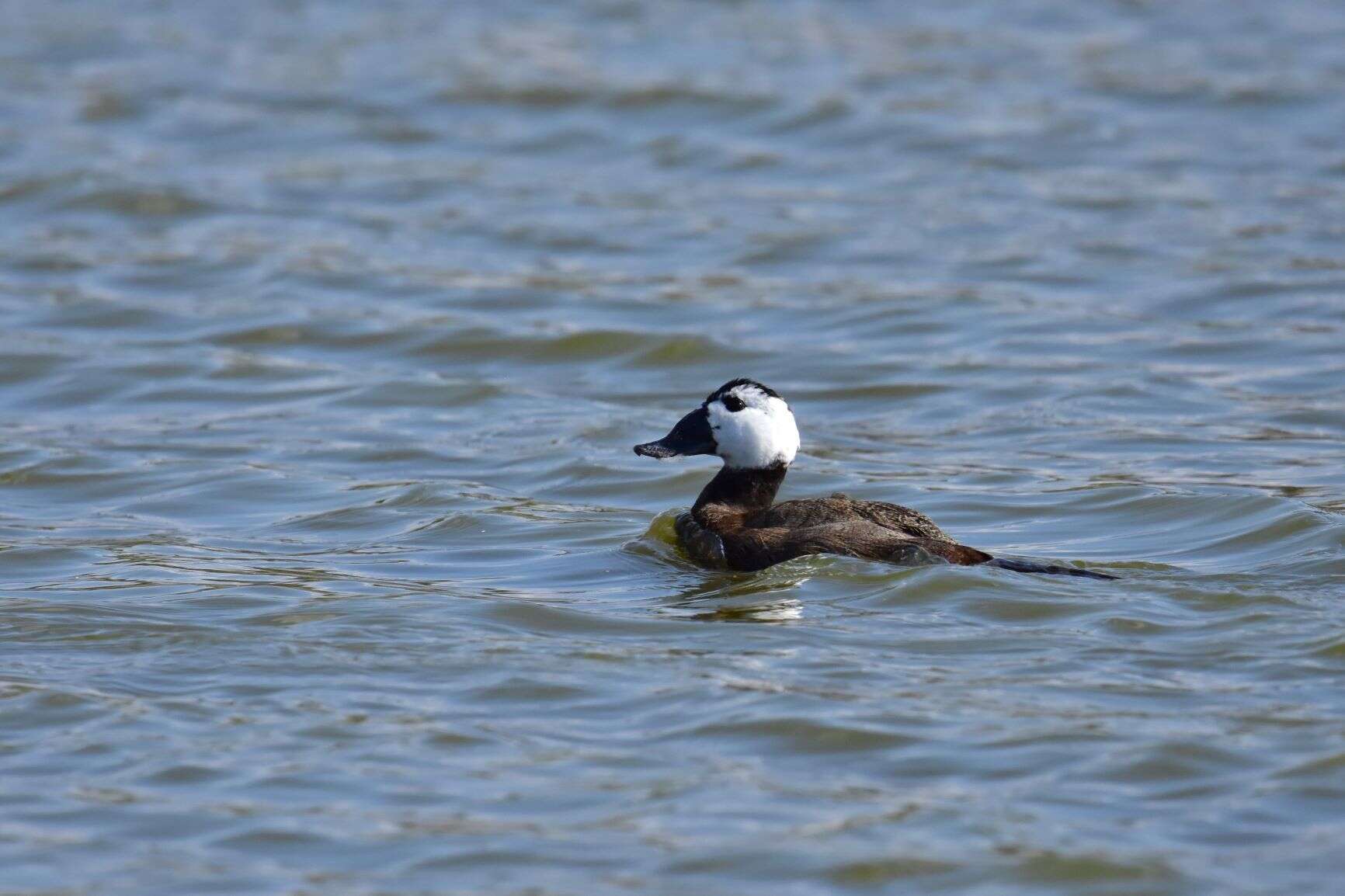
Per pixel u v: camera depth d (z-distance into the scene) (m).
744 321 23.36
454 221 28.28
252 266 25.78
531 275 25.58
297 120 33.72
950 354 21.80
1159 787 9.29
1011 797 9.22
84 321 23.28
